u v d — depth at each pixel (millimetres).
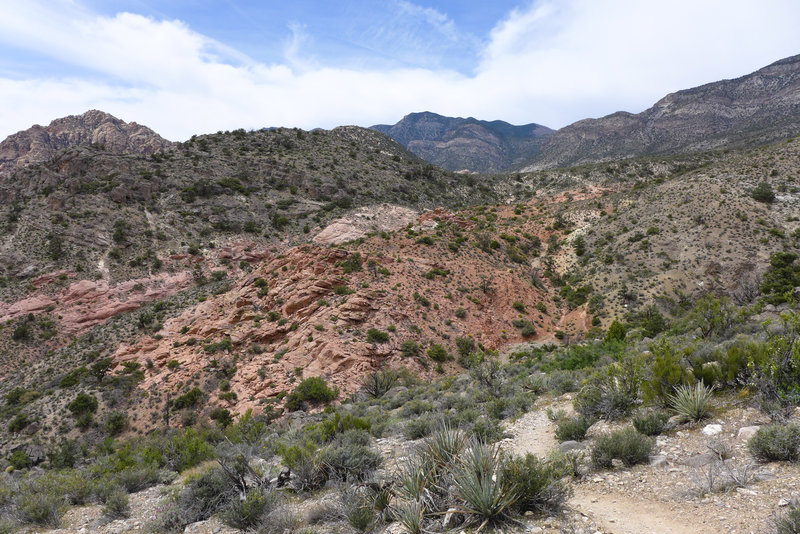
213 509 8547
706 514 4871
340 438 11703
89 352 54500
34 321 73625
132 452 16609
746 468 5598
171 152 124125
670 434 7559
